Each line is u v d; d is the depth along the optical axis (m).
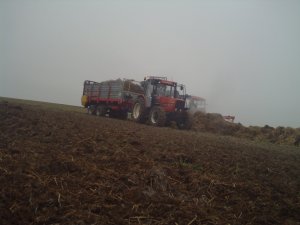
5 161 4.72
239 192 4.59
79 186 4.07
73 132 7.85
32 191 3.72
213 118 18.02
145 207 3.68
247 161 6.88
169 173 5.04
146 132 9.97
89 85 23.38
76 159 5.22
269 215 3.85
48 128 8.12
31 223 3.05
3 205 3.30
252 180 5.30
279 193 4.77
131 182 4.39
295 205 4.32
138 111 17.19
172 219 3.42
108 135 7.95
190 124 16.19
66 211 3.35
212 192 4.47
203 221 3.48
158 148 6.91
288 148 12.23
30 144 6.05
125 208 3.58
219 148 8.24
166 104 16.00
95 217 3.26
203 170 5.50
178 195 4.19
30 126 8.20
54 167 4.70
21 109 13.06
